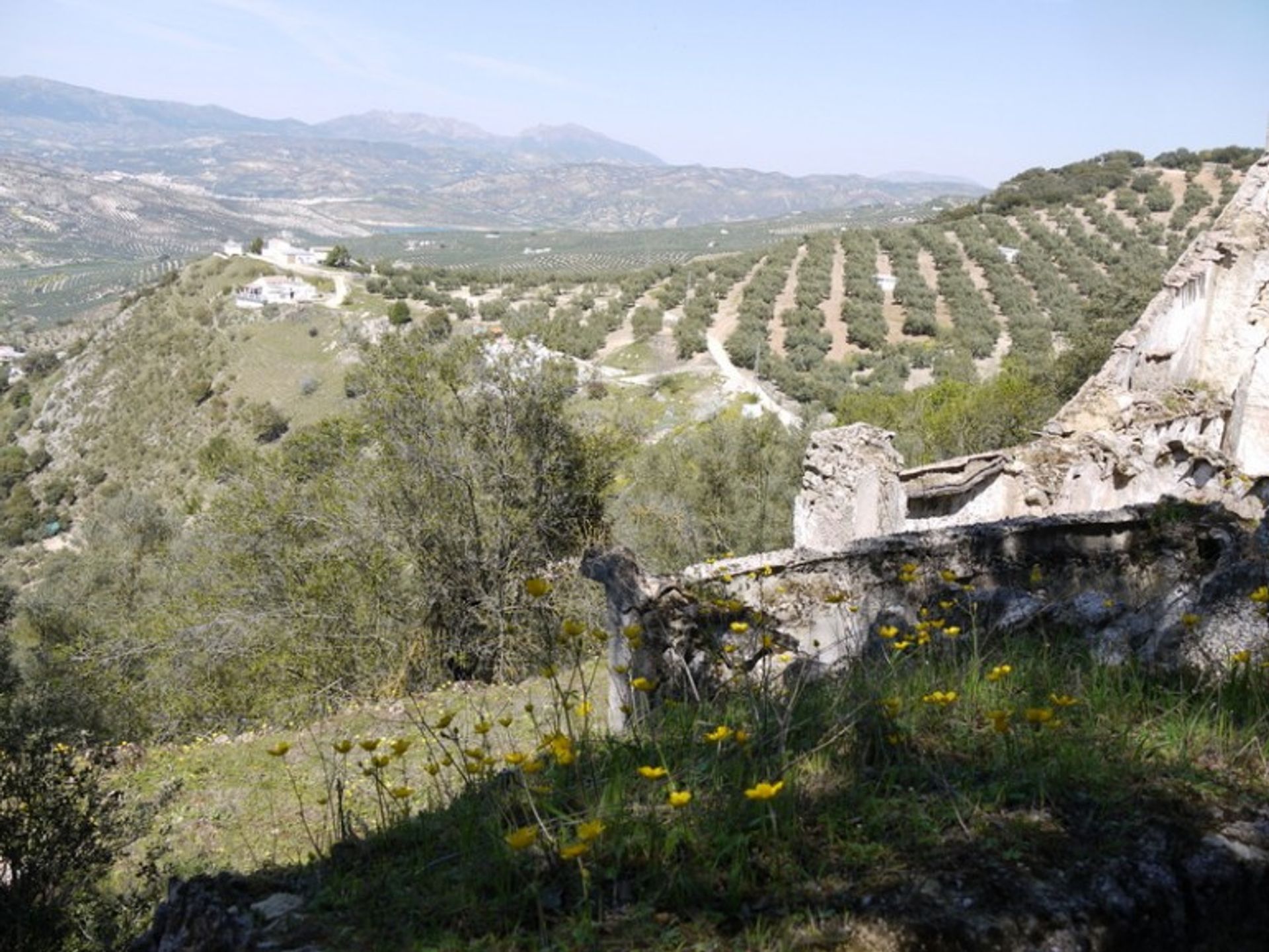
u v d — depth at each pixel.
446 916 3.05
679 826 3.22
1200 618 5.20
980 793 3.29
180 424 82.56
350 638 16.53
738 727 4.26
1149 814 3.12
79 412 94.06
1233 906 2.84
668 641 7.36
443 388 17.86
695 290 85.62
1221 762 3.52
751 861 3.02
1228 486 13.17
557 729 4.09
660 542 20.41
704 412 47.44
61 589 30.86
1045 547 7.84
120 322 106.44
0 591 26.91
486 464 17.72
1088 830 3.07
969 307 68.56
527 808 3.67
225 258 114.50
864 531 12.04
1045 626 5.96
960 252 86.38
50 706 13.98
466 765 4.09
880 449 12.23
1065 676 4.69
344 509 17.19
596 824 2.83
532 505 18.06
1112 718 4.02
